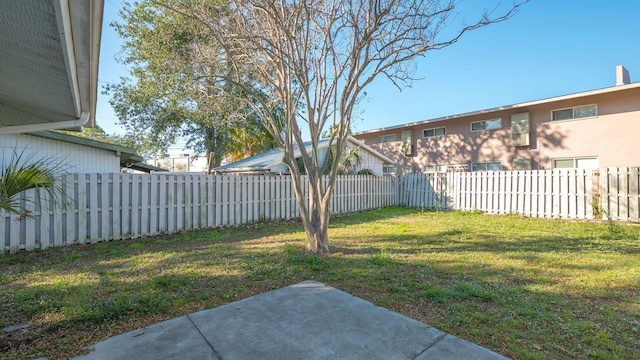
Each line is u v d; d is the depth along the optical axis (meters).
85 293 3.61
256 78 7.12
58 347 2.53
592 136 13.06
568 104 13.68
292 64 5.50
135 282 4.09
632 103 12.14
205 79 7.04
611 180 9.38
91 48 2.66
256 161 15.12
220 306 3.35
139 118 15.49
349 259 5.19
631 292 3.72
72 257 5.52
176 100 11.16
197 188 8.49
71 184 6.51
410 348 2.48
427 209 13.59
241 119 9.09
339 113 6.02
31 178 3.27
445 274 4.38
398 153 20.45
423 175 14.22
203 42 7.20
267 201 10.02
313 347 2.51
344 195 12.46
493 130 16.09
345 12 5.62
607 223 9.03
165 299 3.50
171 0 6.49
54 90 3.76
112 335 2.74
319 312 3.17
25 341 2.62
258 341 2.61
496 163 15.98
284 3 5.55
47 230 6.20
